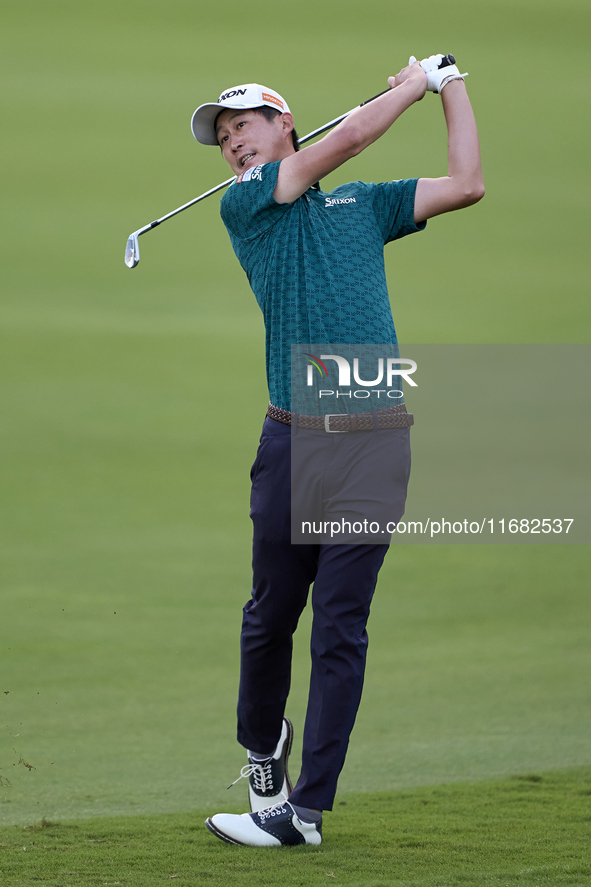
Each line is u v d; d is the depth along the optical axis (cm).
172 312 5628
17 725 1478
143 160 8144
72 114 8850
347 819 1084
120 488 3192
